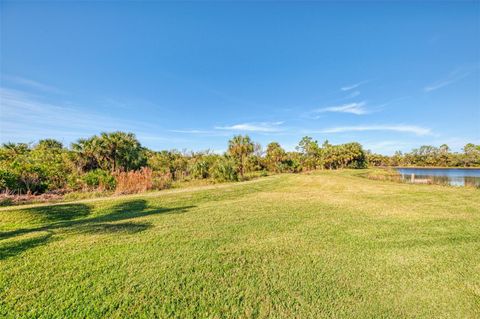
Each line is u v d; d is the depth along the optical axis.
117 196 11.34
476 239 4.90
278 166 36.28
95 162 23.56
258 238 4.98
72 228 5.69
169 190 13.68
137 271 3.50
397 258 4.01
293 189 13.91
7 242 4.65
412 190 12.32
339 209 7.89
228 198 10.67
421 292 3.05
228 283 3.21
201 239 4.89
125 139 25.47
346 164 55.31
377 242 4.75
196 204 9.23
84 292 2.97
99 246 4.44
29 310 2.64
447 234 5.21
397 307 2.77
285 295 2.96
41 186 13.85
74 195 12.40
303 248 4.43
